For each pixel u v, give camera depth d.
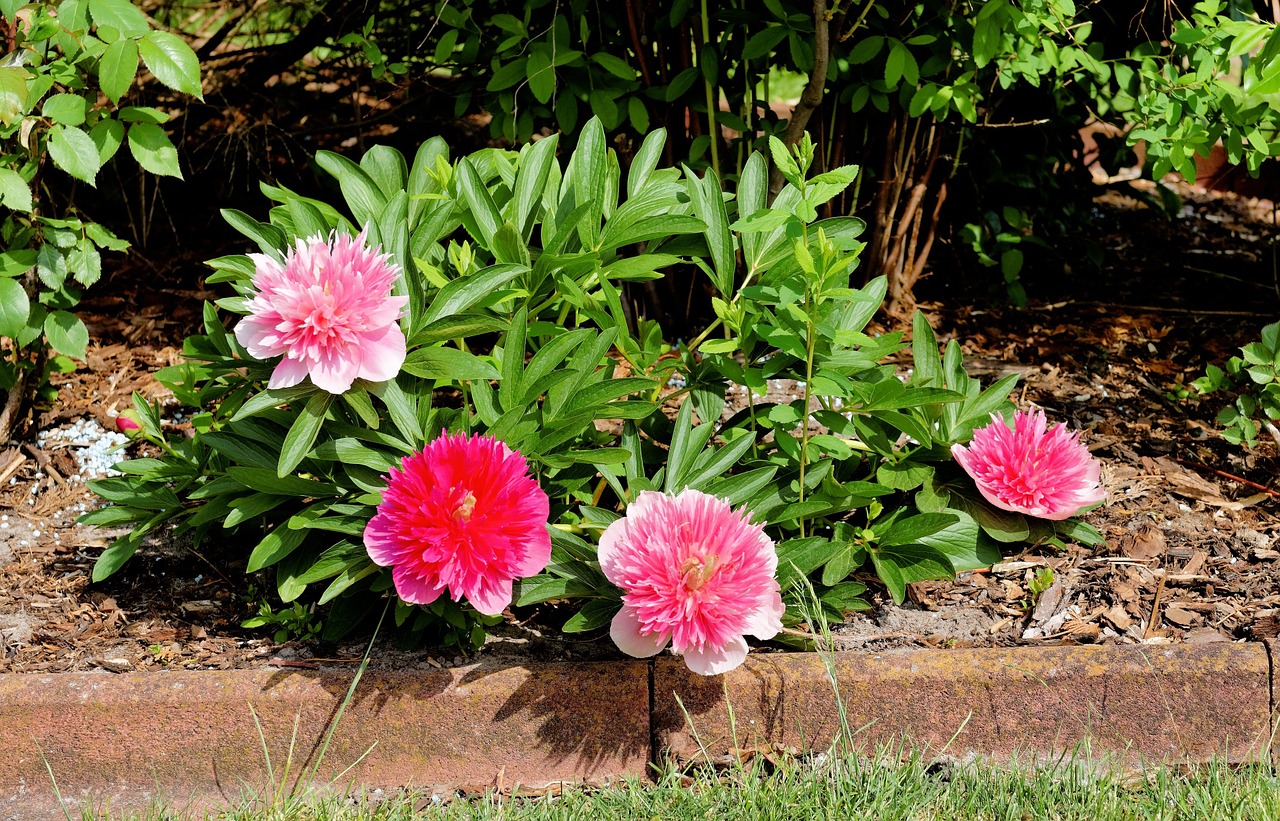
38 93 2.59
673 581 2.07
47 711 2.17
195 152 4.48
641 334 2.64
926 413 2.63
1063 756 2.24
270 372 2.41
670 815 2.05
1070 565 2.71
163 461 2.62
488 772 2.25
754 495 2.47
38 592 2.63
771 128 3.48
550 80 3.23
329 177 4.68
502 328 2.33
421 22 4.05
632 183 2.71
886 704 2.27
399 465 2.27
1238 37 2.63
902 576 2.42
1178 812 2.03
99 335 3.81
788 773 2.14
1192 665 2.25
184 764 2.21
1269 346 2.87
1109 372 3.62
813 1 3.10
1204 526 2.84
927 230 4.27
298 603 2.55
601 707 2.25
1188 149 3.24
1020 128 4.12
